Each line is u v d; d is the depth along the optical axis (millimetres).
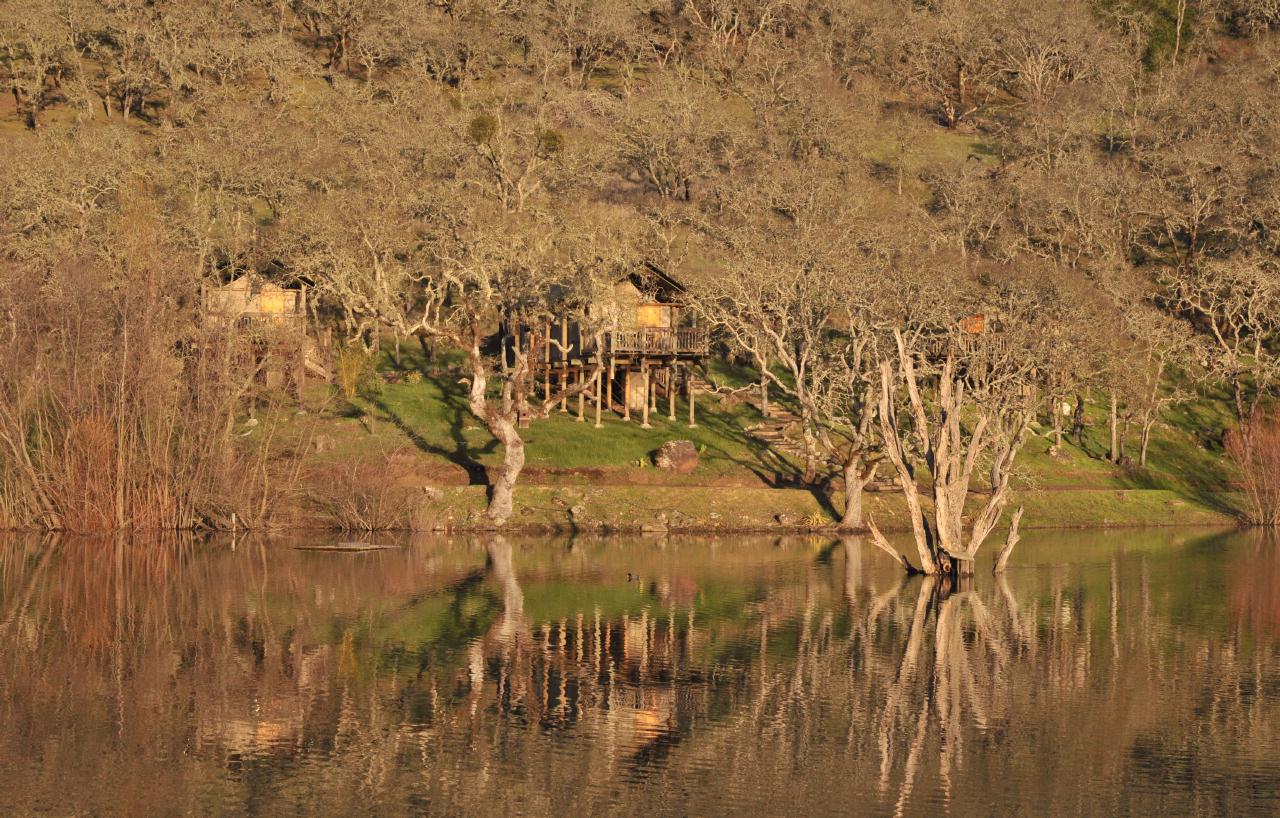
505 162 192375
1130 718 62344
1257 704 65000
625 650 75125
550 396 158625
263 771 53281
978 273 157000
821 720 61531
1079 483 156125
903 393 142625
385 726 59594
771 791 51719
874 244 172375
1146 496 152250
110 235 155875
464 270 134000
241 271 163625
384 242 151250
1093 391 171375
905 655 75000
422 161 198000
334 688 65875
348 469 130500
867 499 139500
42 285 135750
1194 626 84500
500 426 127812
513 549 117438
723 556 114625
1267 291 180375
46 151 181250
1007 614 88188
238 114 196500
